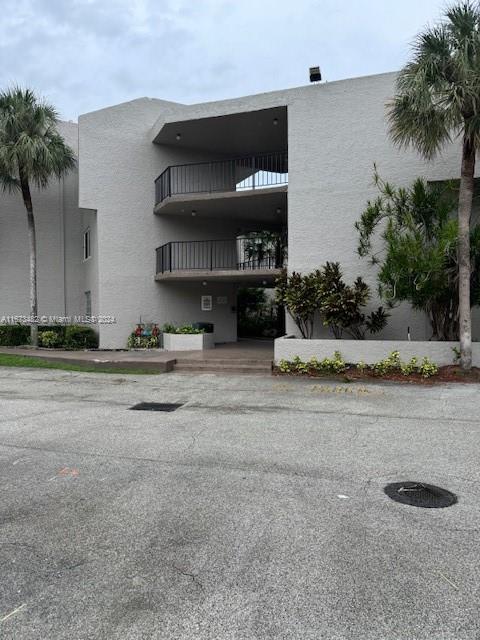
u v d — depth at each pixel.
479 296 10.87
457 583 2.97
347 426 6.90
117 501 4.25
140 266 17.14
